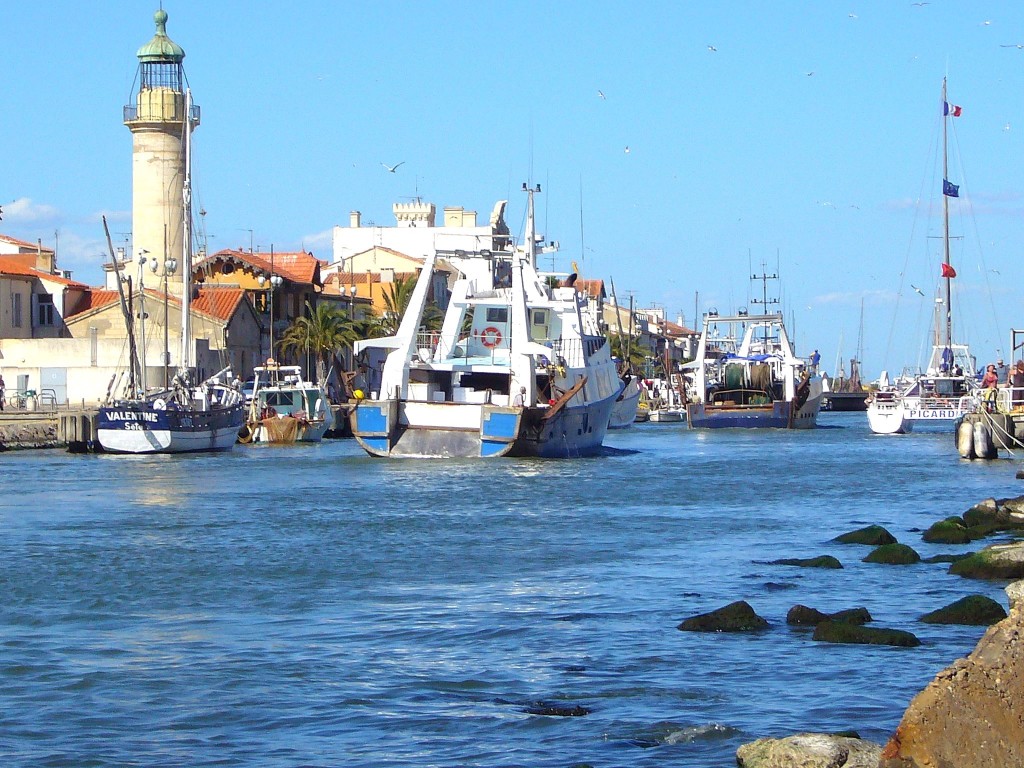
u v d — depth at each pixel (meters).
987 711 17.69
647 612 33.91
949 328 130.75
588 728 23.70
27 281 127.19
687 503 60.16
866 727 23.59
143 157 136.12
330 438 114.81
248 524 51.47
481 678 27.31
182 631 32.00
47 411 101.81
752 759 20.62
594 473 74.06
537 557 43.38
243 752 22.72
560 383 80.00
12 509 56.91
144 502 59.50
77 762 22.27
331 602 35.66
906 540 48.28
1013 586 30.88
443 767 21.83
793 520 54.25
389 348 81.25
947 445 107.19
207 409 93.56
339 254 192.00
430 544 46.22
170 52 137.50
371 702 25.58
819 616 32.19
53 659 29.14
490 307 80.75
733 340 147.62
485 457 78.25
